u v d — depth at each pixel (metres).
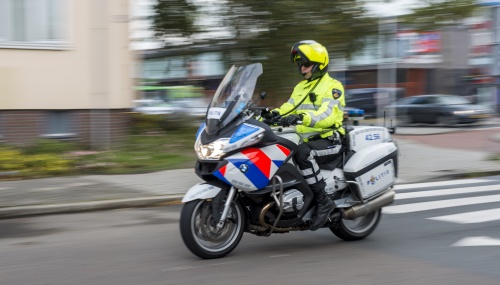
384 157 6.44
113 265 5.41
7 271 5.23
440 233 6.82
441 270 5.28
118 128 14.30
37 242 6.39
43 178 10.59
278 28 14.32
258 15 14.31
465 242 6.38
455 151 16.36
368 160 6.28
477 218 7.71
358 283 4.89
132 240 6.46
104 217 7.89
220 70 15.66
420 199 9.32
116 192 9.28
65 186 9.76
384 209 8.38
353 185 6.20
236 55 15.23
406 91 36.59
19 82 13.13
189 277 5.03
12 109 13.08
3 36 12.95
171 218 7.80
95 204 8.39
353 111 6.51
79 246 6.18
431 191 10.22
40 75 13.35
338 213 6.10
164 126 15.82
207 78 16.30
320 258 5.69
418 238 6.58
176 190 9.57
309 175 5.76
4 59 12.98
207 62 16.12
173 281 4.91
